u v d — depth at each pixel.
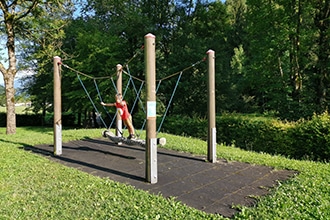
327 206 3.06
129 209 2.97
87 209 2.98
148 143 3.93
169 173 4.44
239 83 19.00
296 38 11.52
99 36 13.59
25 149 6.44
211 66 5.01
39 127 20.58
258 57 12.77
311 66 12.25
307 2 11.10
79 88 14.69
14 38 11.96
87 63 13.32
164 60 16.14
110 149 6.42
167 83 15.09
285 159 5.68
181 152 6.15
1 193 3.47
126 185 3.81
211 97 5.09
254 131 8.75
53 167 4.70
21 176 4.18
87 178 4.07
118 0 15.98
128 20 15.13
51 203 3.15
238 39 24.17
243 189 3.70
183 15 16.86
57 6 11.75
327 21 11.42
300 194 3.43
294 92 12.09
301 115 10.80
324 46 11.41
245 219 2.77
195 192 3.57
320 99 11.65
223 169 4.70
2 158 5.33
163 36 16.48
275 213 2.90
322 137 6.97
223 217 2.85
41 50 13.60
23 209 3.00
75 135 8.48
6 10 11.15
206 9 17.27
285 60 12.62
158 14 16.94
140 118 13.95
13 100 11.75
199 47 15.29
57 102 5.84
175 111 16.62
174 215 2.83
